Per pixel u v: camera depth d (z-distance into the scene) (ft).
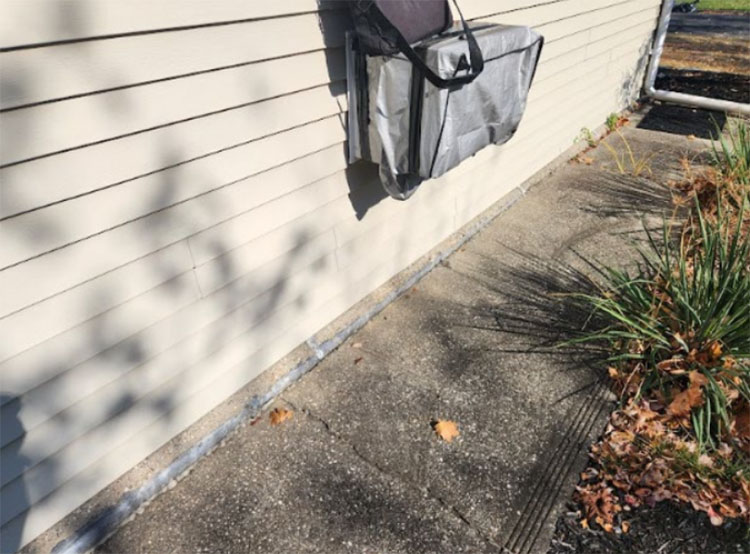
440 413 7.09
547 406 7.17
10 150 4.25
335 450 6.60
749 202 10.43
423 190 9.63
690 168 14.37
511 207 12.73
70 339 5.12
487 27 7.83
